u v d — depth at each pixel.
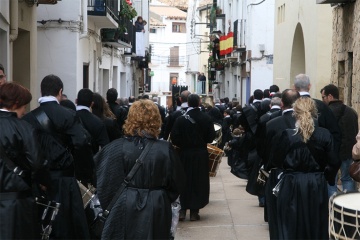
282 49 22.31
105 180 5.27
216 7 44.69
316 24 16.44
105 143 7.58
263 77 30.45
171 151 5.33
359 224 4.71
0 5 10.23
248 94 31.94
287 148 5.97
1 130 4.88
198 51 63.66
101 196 5.28
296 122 6.02
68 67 17.27
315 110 6.12
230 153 13.94
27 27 13.42
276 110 9.13
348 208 4.79
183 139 9.31
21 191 4.90
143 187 5.22
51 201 5.77
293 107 6.14
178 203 5.72
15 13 11.47
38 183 5.73
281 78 22.41
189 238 8.23
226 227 8.92
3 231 4.75
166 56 82.56
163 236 5.21
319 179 5.96
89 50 19.77
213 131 9.39
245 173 12.12
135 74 39.78
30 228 4.93
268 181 6.32
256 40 30.34
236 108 18.28
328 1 13.16
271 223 6.23
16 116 5.06
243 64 33.69
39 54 17.20
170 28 82.38
